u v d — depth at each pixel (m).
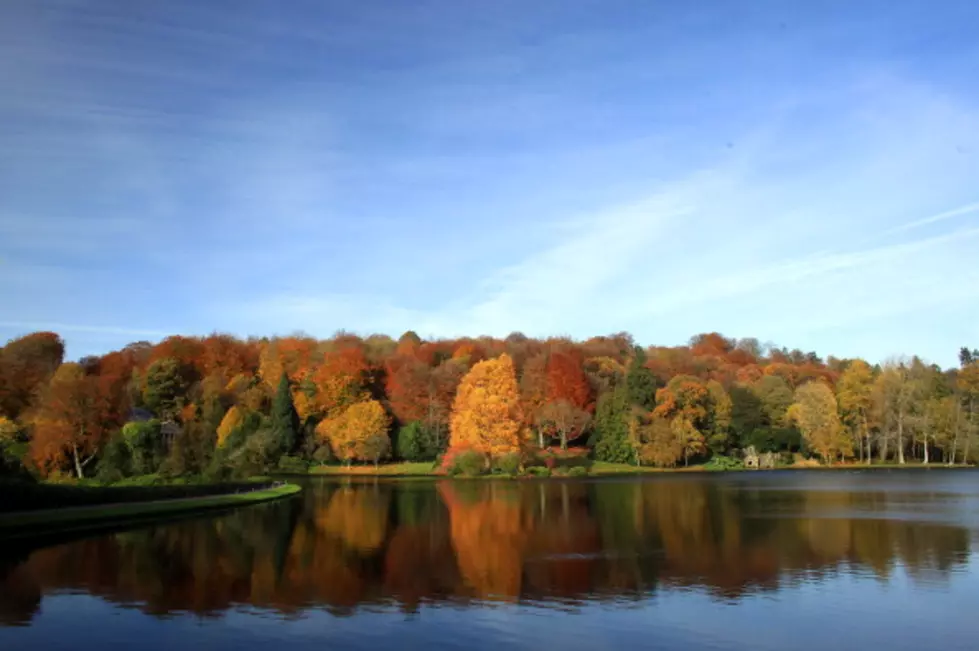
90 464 70.00
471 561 29.67
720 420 103.94
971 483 72.94
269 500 56.91
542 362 108.19
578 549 32.62
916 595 23.72
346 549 32.53
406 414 105.81
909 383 105.44
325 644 18.41
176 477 63.59
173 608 21.94
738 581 25.84
